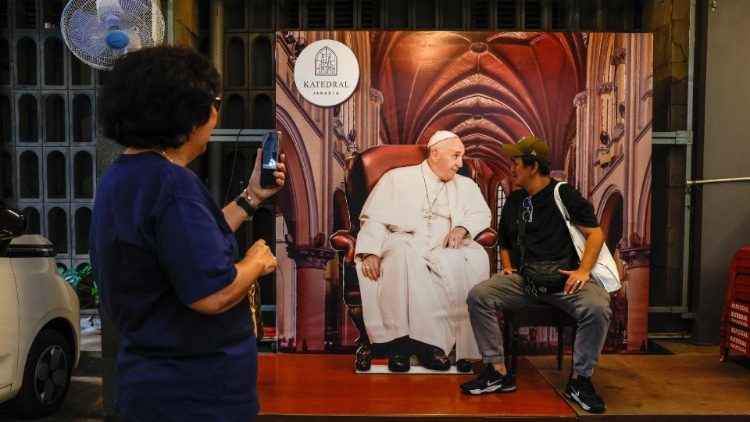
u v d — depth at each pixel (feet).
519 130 13.51
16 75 16.85
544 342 13.96
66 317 12.04
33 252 11.61
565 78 13.53
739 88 15.02
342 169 13.55
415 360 13.01
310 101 13.47
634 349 14.02
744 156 15.16
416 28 16.05
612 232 13.73
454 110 13.47
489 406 10.90
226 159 15.92
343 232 13.55
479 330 11.51
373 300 13.26
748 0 14.88
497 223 13.43
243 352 4.83
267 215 16.07
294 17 15.99
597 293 10.88
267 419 10.44
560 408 10.78
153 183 4.43
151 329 4.50
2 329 10.17
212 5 15.31
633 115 13.62
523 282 11.52
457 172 13.37
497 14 15.69
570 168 13.62
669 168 15.55
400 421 10.40
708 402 11.10
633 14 16.33
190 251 4.29
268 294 16.06
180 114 4.50
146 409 4.47
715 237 15.17
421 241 13.26
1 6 17.02
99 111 4.64
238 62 16.03
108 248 4.43
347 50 13.41
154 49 4.61
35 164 17.57
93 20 9.94
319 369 12.97
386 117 13.47
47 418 11.62
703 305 15.23
